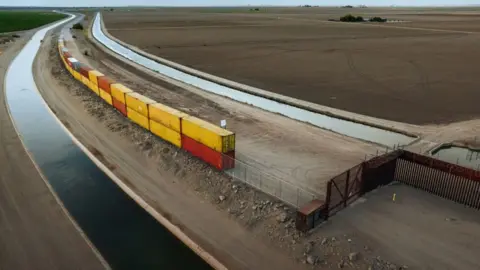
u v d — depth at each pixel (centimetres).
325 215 1994
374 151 2961
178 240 1917
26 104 4366
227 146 2491
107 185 2467
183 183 2491
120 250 1827
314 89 4956
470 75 5681
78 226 2008
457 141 3134
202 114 3900
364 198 2239
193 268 1723
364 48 8506
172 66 6844
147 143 3061
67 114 3988
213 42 9881
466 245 1806
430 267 1667
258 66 6606
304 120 3806
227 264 1758
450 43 9394
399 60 6962
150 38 11025
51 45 9356
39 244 1850
